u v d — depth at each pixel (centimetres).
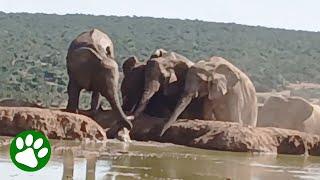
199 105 3334
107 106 4688
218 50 10312
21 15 9669
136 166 2108
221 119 3372
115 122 2952
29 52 8362
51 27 9538
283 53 10538
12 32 9112
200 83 3291
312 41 11006
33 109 2689
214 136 2866
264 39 10831
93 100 3083
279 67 10025
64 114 2695
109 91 3006
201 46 10306
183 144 2922
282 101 4616
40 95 6525
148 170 2041
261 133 2920
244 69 9925
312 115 4534
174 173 2022
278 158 2747
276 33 11050
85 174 1841
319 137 3030
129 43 9762
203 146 2847
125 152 2467
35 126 2612
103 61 3022
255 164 2433
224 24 10925
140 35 10056
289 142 2936
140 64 3397
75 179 1748
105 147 2566
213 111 3350
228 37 10669
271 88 9350
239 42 10600
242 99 3459
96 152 2369
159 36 10206
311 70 10050
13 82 6981
